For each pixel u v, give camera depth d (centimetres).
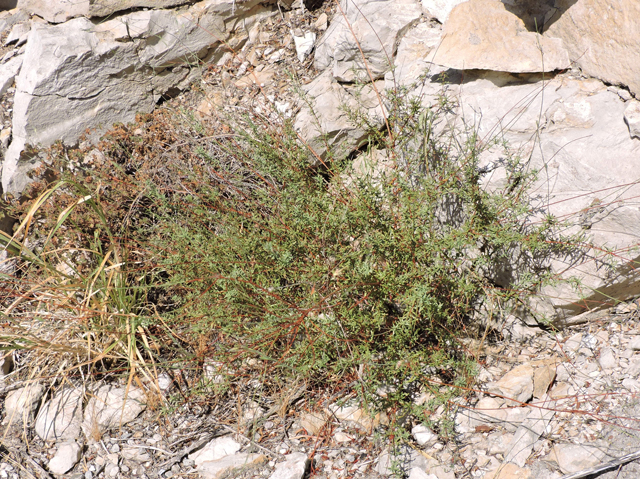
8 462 236
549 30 257
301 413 240
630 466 221
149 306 259
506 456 227
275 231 247
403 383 236
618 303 243
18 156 276
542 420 230
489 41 253
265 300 239
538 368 239
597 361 238
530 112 247
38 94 275
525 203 241
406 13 269
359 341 239
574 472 223
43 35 277
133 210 265
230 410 243
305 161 257
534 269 243
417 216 240
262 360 244
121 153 274
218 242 249
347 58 272
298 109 275
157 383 241
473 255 250
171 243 255
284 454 234
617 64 241
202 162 267
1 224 273
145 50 283
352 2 275
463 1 266
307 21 290
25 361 253
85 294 249
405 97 256
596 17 244
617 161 237
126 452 237
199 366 248
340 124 268
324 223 243
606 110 242
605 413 229
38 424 242
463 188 243
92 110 282
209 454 236
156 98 290
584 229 238
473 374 233
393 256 239
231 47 291
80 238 262
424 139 249
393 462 223
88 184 265
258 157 256
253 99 281
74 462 236
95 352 246
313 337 237
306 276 241
